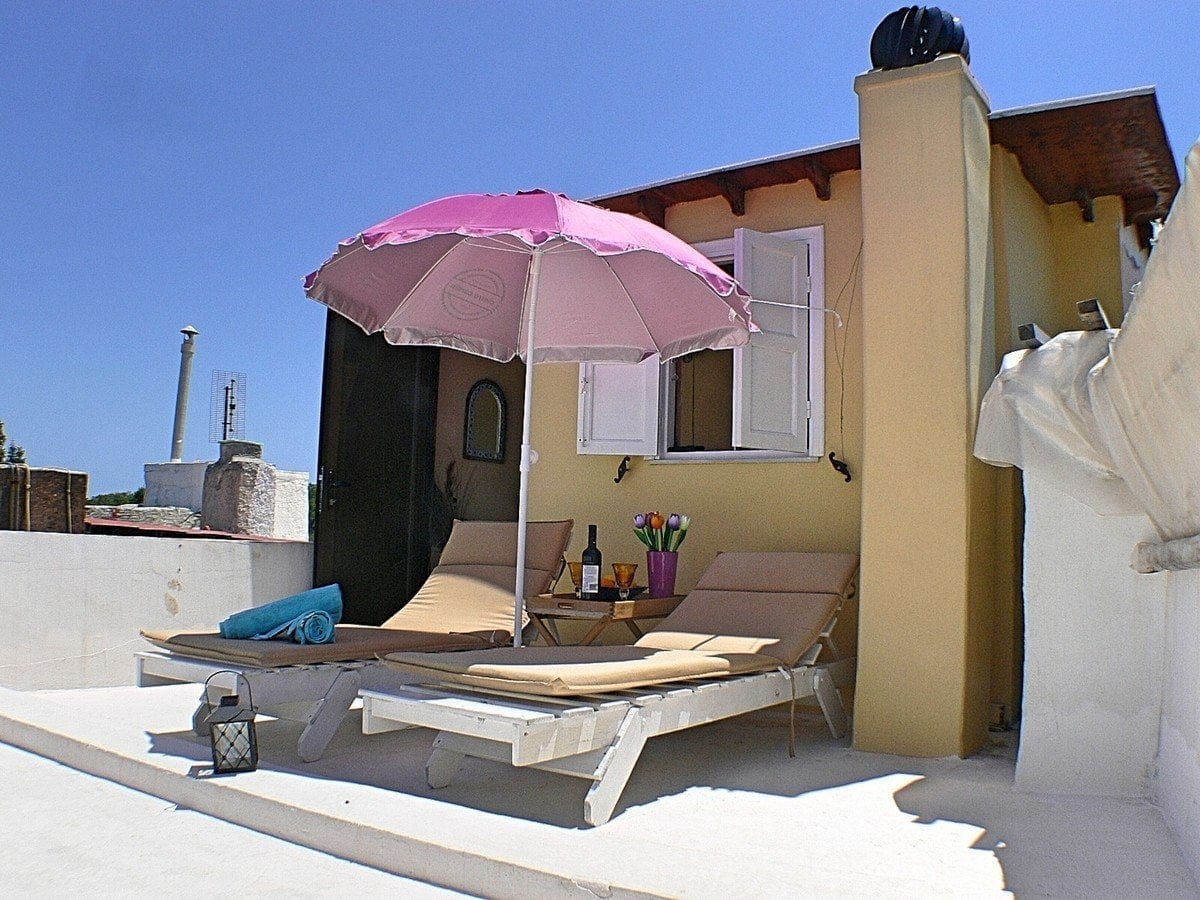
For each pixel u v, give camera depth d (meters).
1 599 5.37
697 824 2.83
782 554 4.49
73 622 5.68
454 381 7.56
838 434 5.12
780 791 3.25
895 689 3.89
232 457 9.43
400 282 4.89
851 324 5.15
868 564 3.99
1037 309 5.18
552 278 5.11
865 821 2.87
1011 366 3.41
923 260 4.00
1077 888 2.23
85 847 2.74
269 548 6.77
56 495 7.40
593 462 5.95
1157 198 5.48
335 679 3.74
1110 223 5.45
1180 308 1.82
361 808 2.79
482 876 2.38
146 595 6.05
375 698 3.17
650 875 2.25
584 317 5.21
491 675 3.05
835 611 4.16
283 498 10.39
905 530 3.93
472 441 7.70
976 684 3.89
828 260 5.27
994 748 3.95
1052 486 3.35
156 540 6.11
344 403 6.97
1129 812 2.93
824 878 2.25
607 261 4.86
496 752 3.01
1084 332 3.30
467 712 2.87
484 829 2.60
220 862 2.62
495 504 7.91
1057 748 3.24
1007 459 3.39
